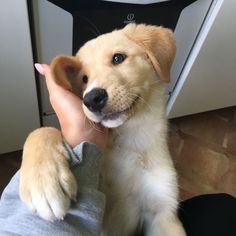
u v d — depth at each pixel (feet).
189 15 1.32
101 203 0.59
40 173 0.59
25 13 1.04
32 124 1.47
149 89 0.87
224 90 1.78
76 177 0.61
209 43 1.43
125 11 1.19
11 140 1.50
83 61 0.85
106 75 0.79
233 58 1.56
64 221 0.55
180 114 1.85
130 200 0.91
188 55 1.51
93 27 1.21
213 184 1.66
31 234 0.53
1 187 1.50
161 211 0.93
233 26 1.39
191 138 1.85
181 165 1.71
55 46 1.22
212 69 1.59
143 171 0.91
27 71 1.22
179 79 1.62
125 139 0.90
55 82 0.75
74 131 0.71
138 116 0.87
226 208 0.90
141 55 0.87
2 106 1.31
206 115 1.99
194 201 0.96
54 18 1.13
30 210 0.56
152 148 0.93
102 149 0.73
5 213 0.58
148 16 1.25
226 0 1.27
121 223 0.89
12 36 1.08
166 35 0.91
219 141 1.87
